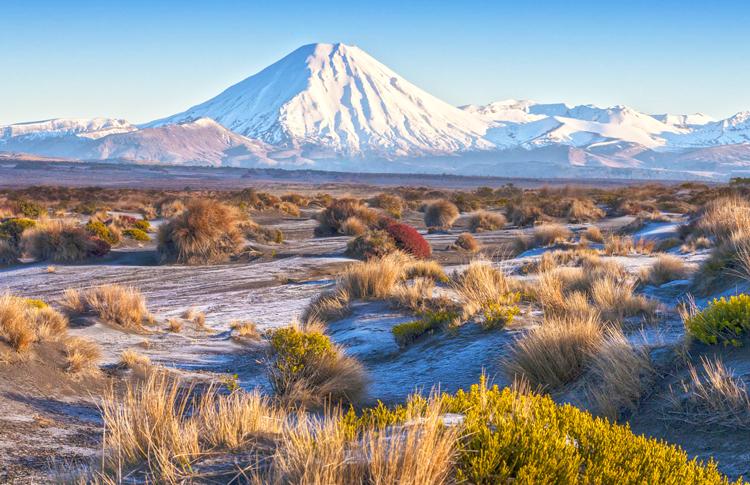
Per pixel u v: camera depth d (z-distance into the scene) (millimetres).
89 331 11383
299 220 43719
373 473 3131
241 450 3965
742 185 47094
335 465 3131
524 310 11086
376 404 7621
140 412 4402
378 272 15117
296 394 7418
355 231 32906
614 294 10359
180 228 24734
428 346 10141
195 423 4266
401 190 90062
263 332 13570
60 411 6098
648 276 13625
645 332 8008
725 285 10414
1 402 5871
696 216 28766
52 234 25125
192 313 15352
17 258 25203
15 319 7902
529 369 7348
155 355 10461
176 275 21938
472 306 11258
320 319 13844
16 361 7273
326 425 3775
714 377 5477
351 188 125250
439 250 28141
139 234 29938
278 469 3354
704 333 6375
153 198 67688
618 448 3547
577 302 10195
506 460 3322
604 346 6867
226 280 20891
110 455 4094
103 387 7496
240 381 8914
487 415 3992
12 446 4656
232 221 26266
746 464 4383
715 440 4848
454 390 7801
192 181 157375
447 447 3271
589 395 6434
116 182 142500
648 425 5457
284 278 21078
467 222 40375
